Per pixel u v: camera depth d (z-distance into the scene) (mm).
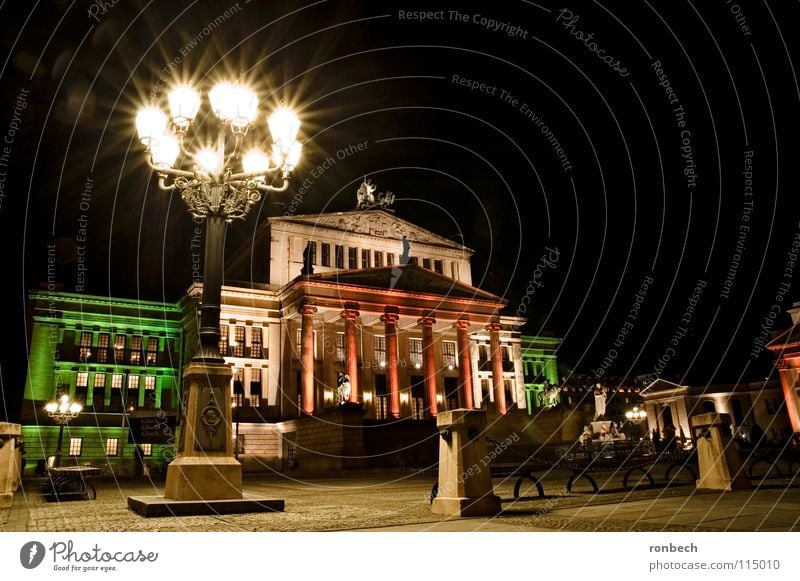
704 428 13148
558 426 45969
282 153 12141
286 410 46625
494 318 52812
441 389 54688
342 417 35000
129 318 49500
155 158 11281
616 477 19406
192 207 11797
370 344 52031
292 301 47188
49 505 13461
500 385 51156
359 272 48188
